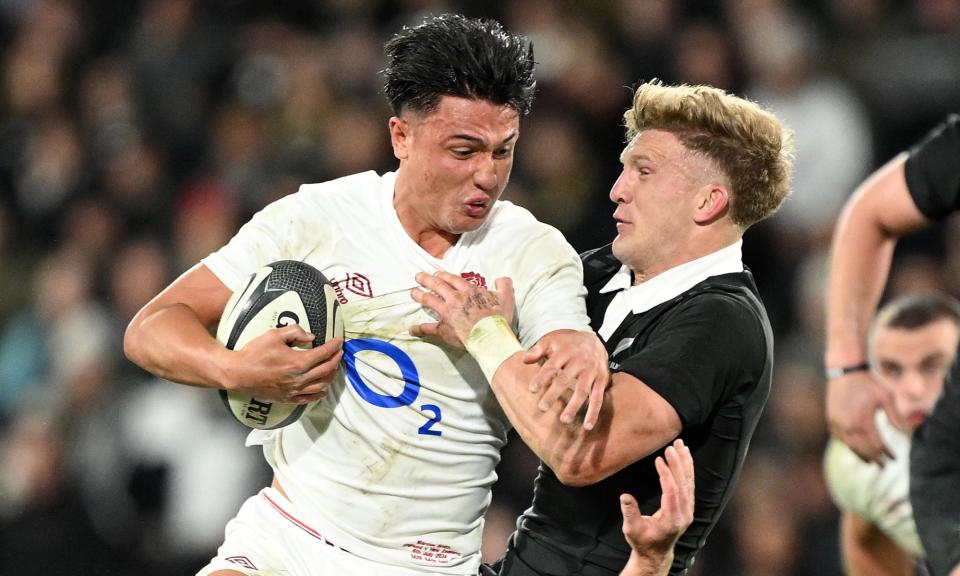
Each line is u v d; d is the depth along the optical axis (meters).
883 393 16.34
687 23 36.09
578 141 33.66
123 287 33.41
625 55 35.06
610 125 34.16
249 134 36.59
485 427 13.37
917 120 36.25
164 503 29.75
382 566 13.41
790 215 34.31
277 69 38.00
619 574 13.03
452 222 12.75
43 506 30.25
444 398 13.10
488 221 13.41
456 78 12.35
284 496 13.68
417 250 13.10
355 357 13.09
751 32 35.81
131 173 36.66
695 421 12.45
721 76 34.81
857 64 36.91
